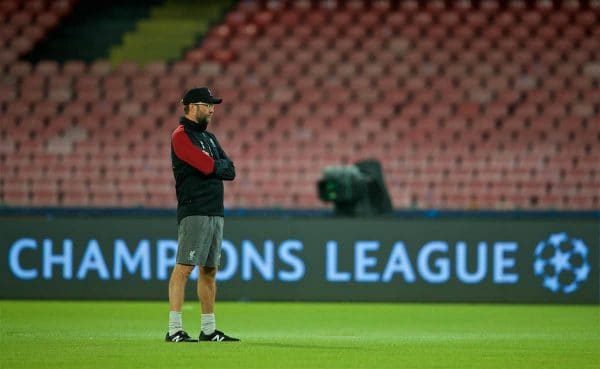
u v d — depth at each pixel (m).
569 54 83.19
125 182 75.12
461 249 52.41
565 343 32.31
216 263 30.78
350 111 79.75
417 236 52.53
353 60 83.00
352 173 52.34
